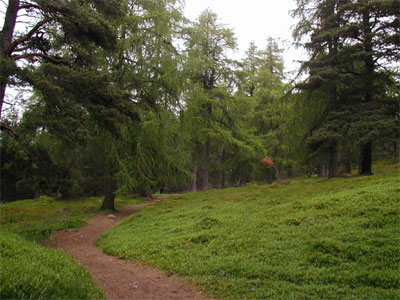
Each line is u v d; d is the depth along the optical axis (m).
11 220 16.14
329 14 19.88
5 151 12.51
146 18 17.02
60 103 10.56
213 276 7.30
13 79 9.40
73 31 11.09
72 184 13.56
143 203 26.67
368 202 10.41
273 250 8.16
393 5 15.64
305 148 19.86
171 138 19.89
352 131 15.72
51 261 6.81
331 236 8.38
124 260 9.48
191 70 18.19
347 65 18.39
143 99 17.80
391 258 6.80
